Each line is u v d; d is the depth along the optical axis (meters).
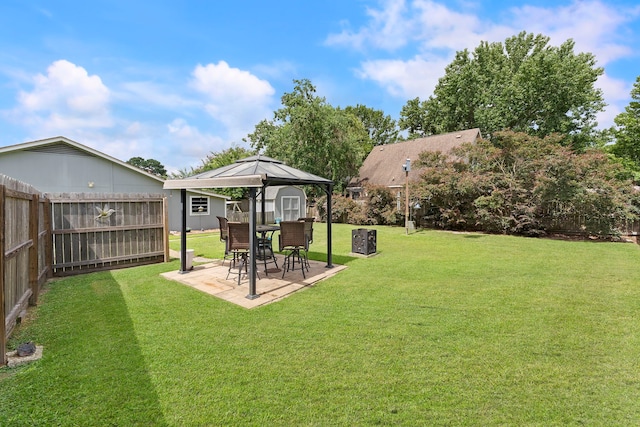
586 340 3.38
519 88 22.75
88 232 6.60
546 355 3.06
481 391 2.50
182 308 4.40
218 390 2.50
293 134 21.75
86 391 2.47
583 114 22.94
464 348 3.21
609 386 2.57
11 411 2.23
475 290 5.22
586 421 2.17
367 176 23.91
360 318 4.02
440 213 15.22
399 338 3.44
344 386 2.57
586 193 11.16
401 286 5.49
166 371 2.77
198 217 17.47
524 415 2.23
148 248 7.50
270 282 5.77
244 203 22.59
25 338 3.40
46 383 2.57
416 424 2.14
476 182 13.23
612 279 5.89
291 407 2.31
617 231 11.20
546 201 12.12
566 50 23.77
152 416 2.20
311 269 6.81
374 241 8.87
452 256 8.34
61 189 12.16
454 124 27.05
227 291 5.24
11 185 3.50
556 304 4.52
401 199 17.34
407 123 31.25
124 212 7.11
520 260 7.74
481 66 27.81
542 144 12.52
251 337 3.47
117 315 4.11
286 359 2.99
